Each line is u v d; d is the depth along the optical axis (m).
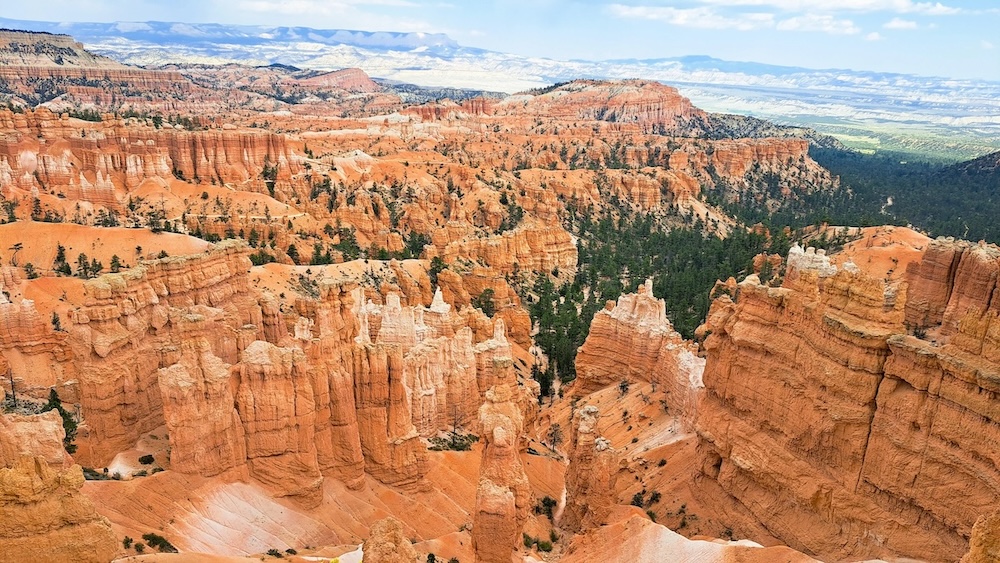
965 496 42.94
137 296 67.50
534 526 62.59
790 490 53.19
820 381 51.31
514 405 58.69
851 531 49.12
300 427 58.59
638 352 92.12
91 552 38.97
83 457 59.16
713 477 61.97
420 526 61.62
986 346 42.78
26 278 113.44
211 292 81.94
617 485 70.12
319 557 50.91
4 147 154.88
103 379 59.00
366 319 90.56
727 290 131.88
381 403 63.66
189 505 52.59
